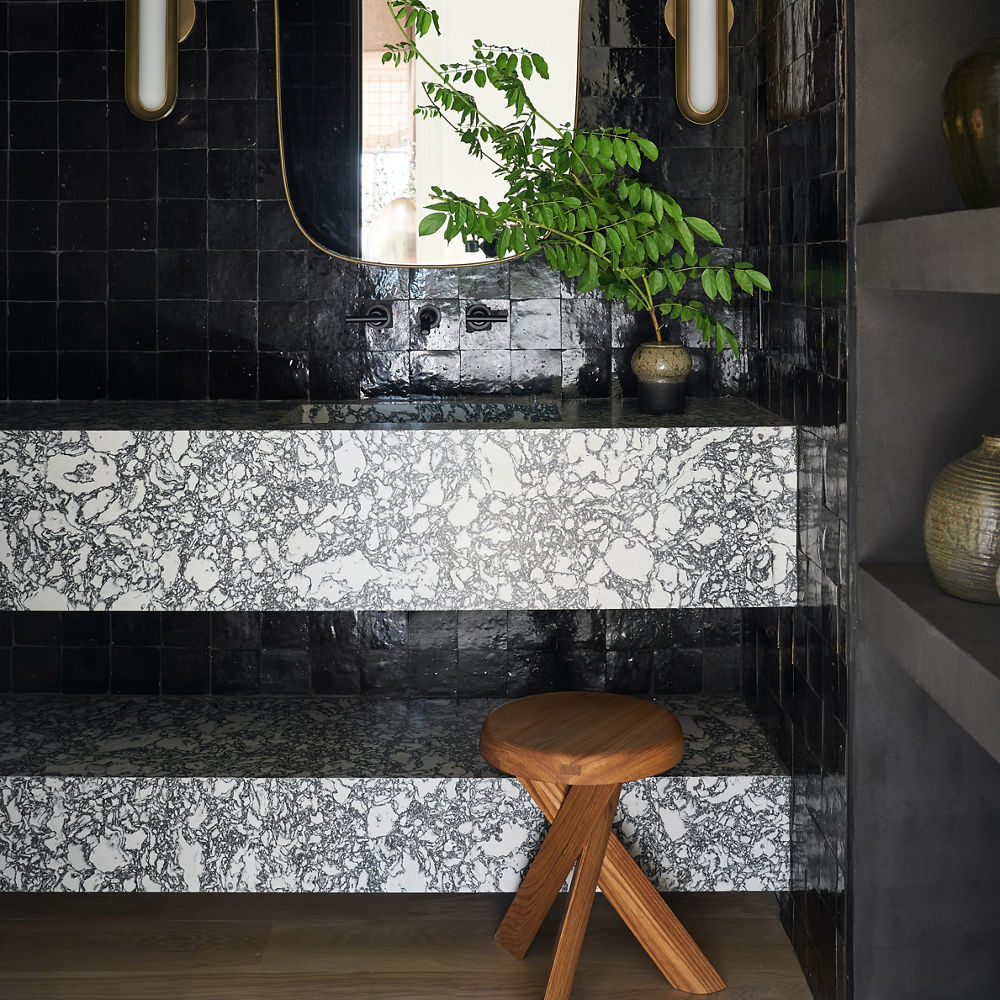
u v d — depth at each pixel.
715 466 2.20
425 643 2.70
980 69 1.49
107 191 2.63
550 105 2.54
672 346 2.38
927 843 1.84
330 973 2.15
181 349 2.66
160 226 2.63
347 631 2.71
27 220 2.64
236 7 2.58
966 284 1.38
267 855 2.25
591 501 2.20
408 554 2.21
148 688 2.71
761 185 2.45
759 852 2.25
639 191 2.23
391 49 2.54
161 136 2.62
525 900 2.17
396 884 2.26
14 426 2.21
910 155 1.79
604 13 2.59
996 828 1.84
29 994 2.07
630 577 2.22
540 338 2.65
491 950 2.23
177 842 2.24
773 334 2.37
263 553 2.21
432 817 2.23
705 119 2.56
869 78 1.78
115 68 2.60
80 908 2.39
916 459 1.83
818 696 2.04
